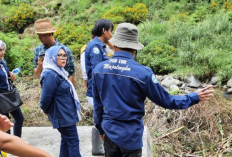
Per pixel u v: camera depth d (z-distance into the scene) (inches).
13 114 130.0
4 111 121.2
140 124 84.4
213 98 215.3
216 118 206.5
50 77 103.0
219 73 281.0
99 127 94.7
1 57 123.4
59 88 105.3
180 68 302.0
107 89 84.1
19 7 555.2
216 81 281.1
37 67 129.4
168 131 197.3
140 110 83.7
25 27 542.3
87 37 392.2
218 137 193.6
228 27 351.9
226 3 433.4
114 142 83.1
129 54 83.8
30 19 549.3
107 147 88.0
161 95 81.4
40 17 561.6
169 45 335.0
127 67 81.4
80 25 477.7
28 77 296.7
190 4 469.4
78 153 111.7
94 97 91.0
